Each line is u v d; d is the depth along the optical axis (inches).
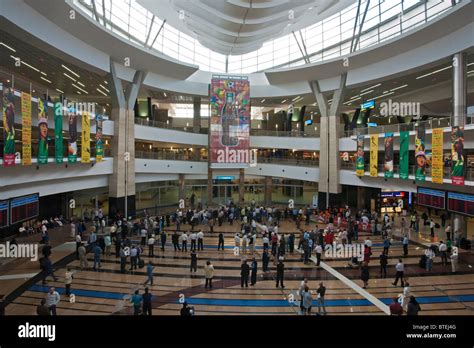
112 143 998.4
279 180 1393.9
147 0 888.3
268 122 1674.5
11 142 503.5
